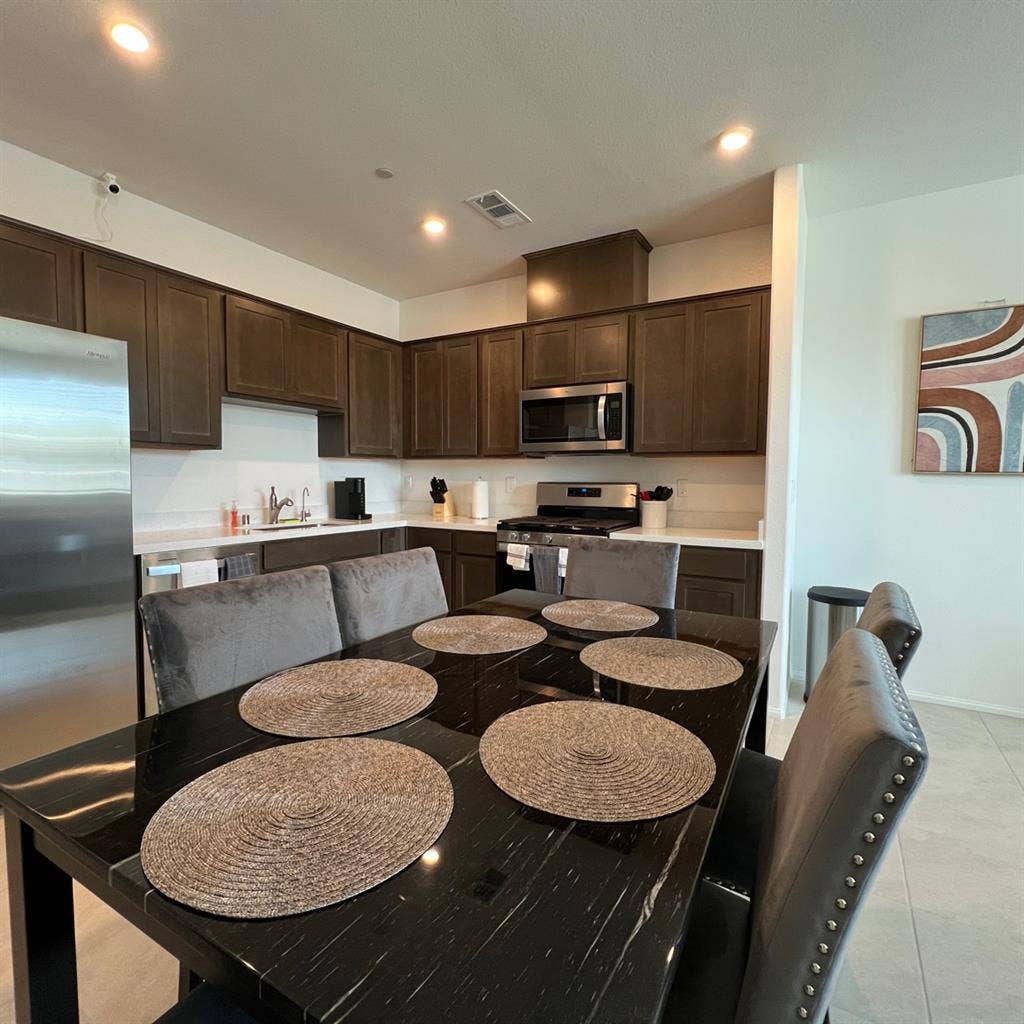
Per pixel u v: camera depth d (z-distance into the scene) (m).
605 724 1.01
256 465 3.64
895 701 0.69
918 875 1.65
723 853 1.10
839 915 0.59
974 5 1.67
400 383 4.28
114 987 1.28
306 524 3.72
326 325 3.67
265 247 3.52
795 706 2.85
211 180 2.72
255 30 1.79
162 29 1.78
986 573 2.78
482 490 4.12
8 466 1.88
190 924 0.56
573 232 3.30
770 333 2.68
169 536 2.92
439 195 2.86
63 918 0.86
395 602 1.81
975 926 1.47
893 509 2.95
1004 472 2.69
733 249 3.29
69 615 2.04
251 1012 0.55
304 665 1.31
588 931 0.56
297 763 0.87
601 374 3.40
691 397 3.13
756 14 1.72
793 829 0.69
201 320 2.93
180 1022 0.73
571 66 1.95
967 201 2.75
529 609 1.88
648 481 3.66
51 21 1.75
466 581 3.76
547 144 2.40
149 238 2.94
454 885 0.62
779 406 2.65
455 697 1.14
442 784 0.82
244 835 0.70
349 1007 0.47
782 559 2.68
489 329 3.83
